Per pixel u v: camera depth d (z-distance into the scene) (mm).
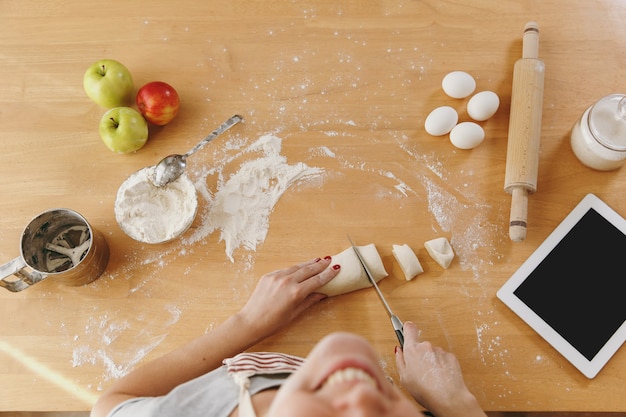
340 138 1240
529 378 1098
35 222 1126
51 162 1235
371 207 1205
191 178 1229
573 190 1191
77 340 1144
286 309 1067
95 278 1167
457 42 1277
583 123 1147
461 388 997
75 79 1276
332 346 431
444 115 1186
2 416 1517
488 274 1155
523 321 1129
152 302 1163
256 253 1189
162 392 980
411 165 1222
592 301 1120
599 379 1087
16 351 1138
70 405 1110
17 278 1201
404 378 1035
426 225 1190
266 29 1296
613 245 1148
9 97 1270
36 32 1299
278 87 1269
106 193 1222
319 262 1135
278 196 1215
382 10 1296
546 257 1151
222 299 1162
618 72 1241
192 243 1193
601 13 1268
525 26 1265
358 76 1271
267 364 851
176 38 1296
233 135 1247
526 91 1173
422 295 1151
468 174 1213
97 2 1308
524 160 1141
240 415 735
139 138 1193
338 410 382
